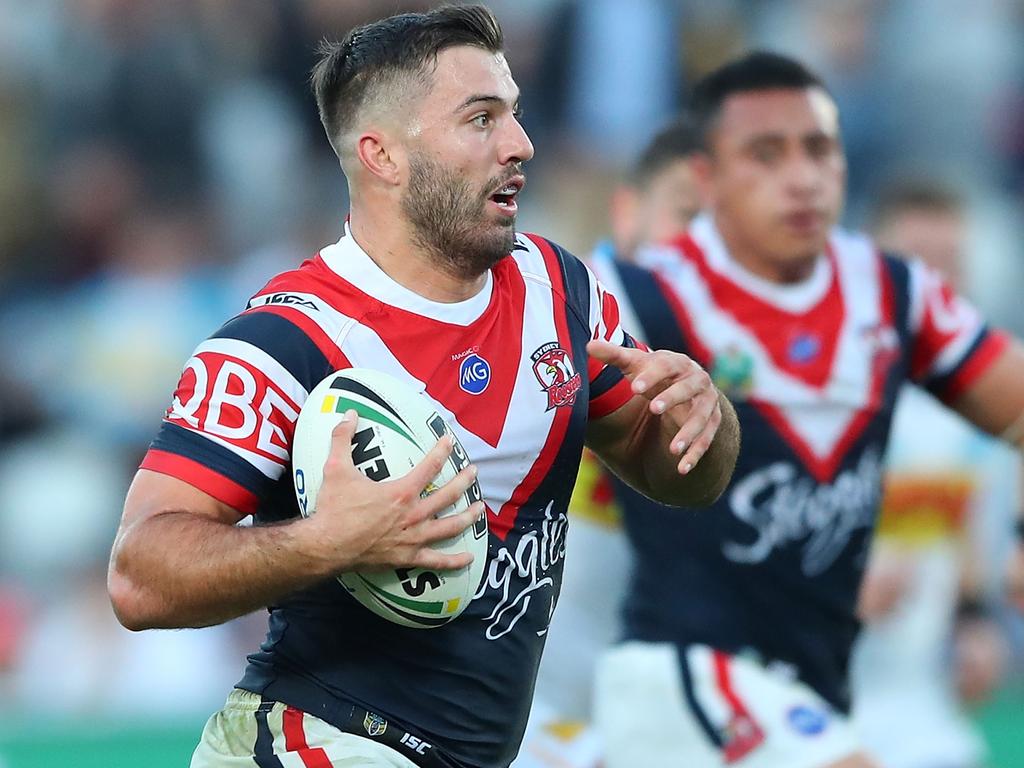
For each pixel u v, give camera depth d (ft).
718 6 132.57
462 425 37.88
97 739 81.97
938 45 135.03
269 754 38.19
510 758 40.68
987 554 69.46
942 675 66.74
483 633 38.52
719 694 53.26
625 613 55.36
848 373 54.75
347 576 36.42
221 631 92.48
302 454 35.70
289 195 123.85
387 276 38.09
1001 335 56.44
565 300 40.65
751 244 54.60
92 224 119.34
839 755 52.80
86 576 100.01
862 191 131.95
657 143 68.18
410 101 37.70
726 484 43.01
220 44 124.77
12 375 110.32
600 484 56.29
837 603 54.85
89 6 123.44
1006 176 133.18
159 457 36.24
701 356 54.60
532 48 127.85
